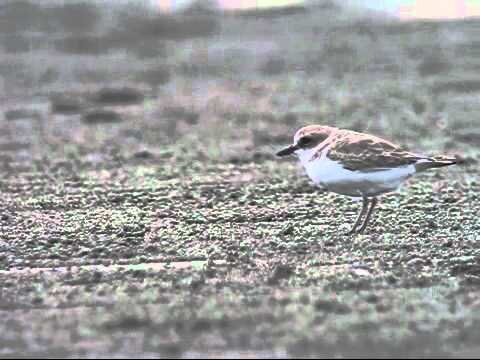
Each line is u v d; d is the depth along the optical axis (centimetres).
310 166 1155
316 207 1334
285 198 1400
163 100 2589
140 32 3653
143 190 1488
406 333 818
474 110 2275
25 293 960
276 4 4031
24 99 2622
